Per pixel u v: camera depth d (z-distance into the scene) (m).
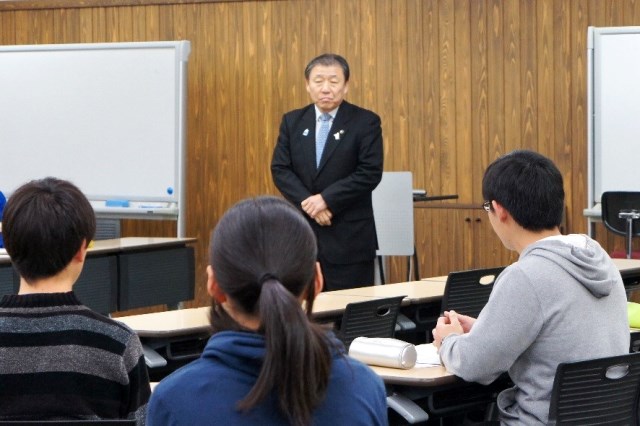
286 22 8.04
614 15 7.23
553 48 7.41
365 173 5.38
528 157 2.87
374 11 7.83
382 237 6.80
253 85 8.14
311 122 5.51
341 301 4.19
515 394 2.80
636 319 3.63
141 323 3.79
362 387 1.57
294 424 1.46
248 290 1.51
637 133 6.86
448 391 3.14
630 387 2.77
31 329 2.16
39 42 8.57
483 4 7.57
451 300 4.05
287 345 1.42
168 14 8.30
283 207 1.56
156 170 7.79
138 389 2.24
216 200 8.28
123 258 6.19
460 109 7.65
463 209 7.63
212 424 1.49
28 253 2.18
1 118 8.09
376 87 7.84
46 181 2.24
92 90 7.89
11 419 2.14
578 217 7.39
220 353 1.52
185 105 7.73
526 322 2.68
